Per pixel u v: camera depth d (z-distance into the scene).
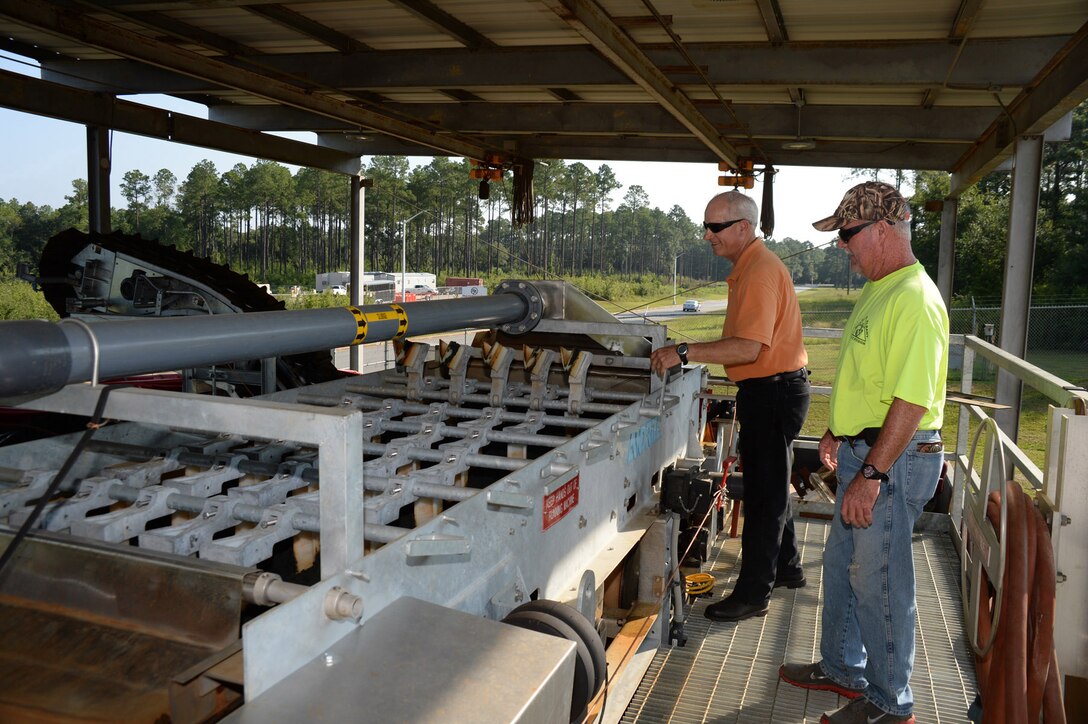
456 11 5.15
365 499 2.08
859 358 2.54
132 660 1.42
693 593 3.51
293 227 92.69
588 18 4.12
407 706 1.19
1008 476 3.36
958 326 22.23
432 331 3.20
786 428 3.37
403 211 88.25
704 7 4.71
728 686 2.94
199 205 93.00
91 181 7.31
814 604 3.65
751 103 7.35
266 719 1.14
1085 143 42.06
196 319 1.95
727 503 4.72
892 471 2.48
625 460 2.89
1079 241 38.16
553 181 105.38
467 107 8.18
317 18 5.47
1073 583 2.52
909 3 4.42
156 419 1.48
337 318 2.59
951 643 3.30
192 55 5.51
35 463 2.12
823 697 2.87
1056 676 2.38
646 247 113.25
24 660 1.46
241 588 1.39
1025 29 4.76
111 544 1.54
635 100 7.60
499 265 90.81
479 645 1.38
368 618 1.43
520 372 3.83
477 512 1.76
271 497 2.06
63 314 6.52
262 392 4.99
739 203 3.32
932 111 6.88
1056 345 24.81
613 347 4.27
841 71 5.33
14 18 4.38
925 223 36.50
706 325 35.09
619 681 2.62
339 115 7.10
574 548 2.39
